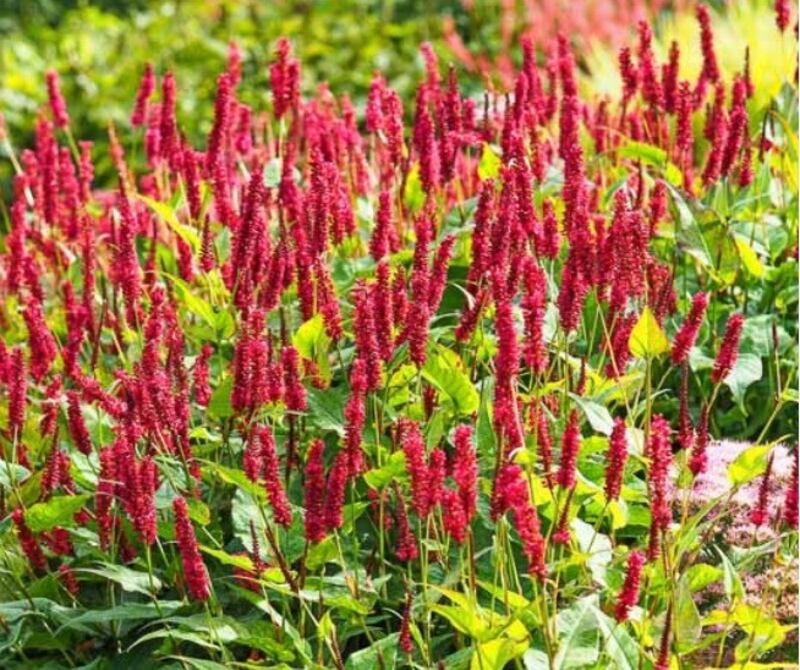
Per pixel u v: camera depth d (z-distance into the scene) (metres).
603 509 4.84
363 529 5.20
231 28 13.59
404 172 6.46
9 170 12.59
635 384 5.27
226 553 4.98
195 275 6.66
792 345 6.18
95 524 5.28
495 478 4.27
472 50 13.37
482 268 5.13
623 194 4.98
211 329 5.80
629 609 4.21
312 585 4.75
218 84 6.14
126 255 5.66
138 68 12.99
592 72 11.09
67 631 5.09
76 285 6.79
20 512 4.92
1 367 5.36
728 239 6.33
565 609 4.46
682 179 6.69
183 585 4.95
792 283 6.37
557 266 6.23
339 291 5.96
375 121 6.67
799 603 4.88
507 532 4.78
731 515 5.18
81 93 12.82
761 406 6.29
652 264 5.82
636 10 12.22
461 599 4.23
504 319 4.23
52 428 5.37
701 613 5.04
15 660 5.18
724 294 6.57
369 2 14.49
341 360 5.27
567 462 4.25
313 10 14.11
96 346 5.95
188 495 5.04
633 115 7.18
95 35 13.87
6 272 7.00
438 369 4.89
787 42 10.26
